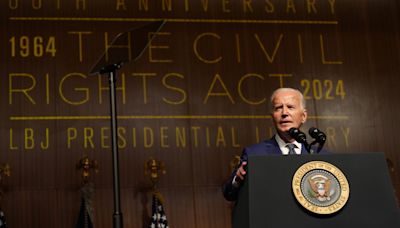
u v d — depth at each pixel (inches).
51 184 412.2
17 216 404.2
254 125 442.3
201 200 426.0
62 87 427.2
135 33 210.8
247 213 169.6
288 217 166.9
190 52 448.5
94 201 412.2
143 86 436.5
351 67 465.4
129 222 414.6
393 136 456.8
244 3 464.1
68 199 411.5
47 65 430.0
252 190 169.2
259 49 457.4
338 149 447.2
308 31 466.9
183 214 422.0
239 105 443.8
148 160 423.2
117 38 210.2
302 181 169.5
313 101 453.4
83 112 425.4
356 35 472.1
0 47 428.1
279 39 462.3
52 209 408.5
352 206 169.5
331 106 455.2
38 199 408.5
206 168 430.9
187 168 428.8
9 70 425.4
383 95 463.8
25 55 429.4
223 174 431.5
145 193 420.2
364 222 167.9
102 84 431.5
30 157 414.3
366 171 173.2
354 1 478.3
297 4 470.6
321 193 168.7
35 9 438.3
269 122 444.5
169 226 418.6
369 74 466.3
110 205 413.7
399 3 481.7
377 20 477.7
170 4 454.6
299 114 245.0
